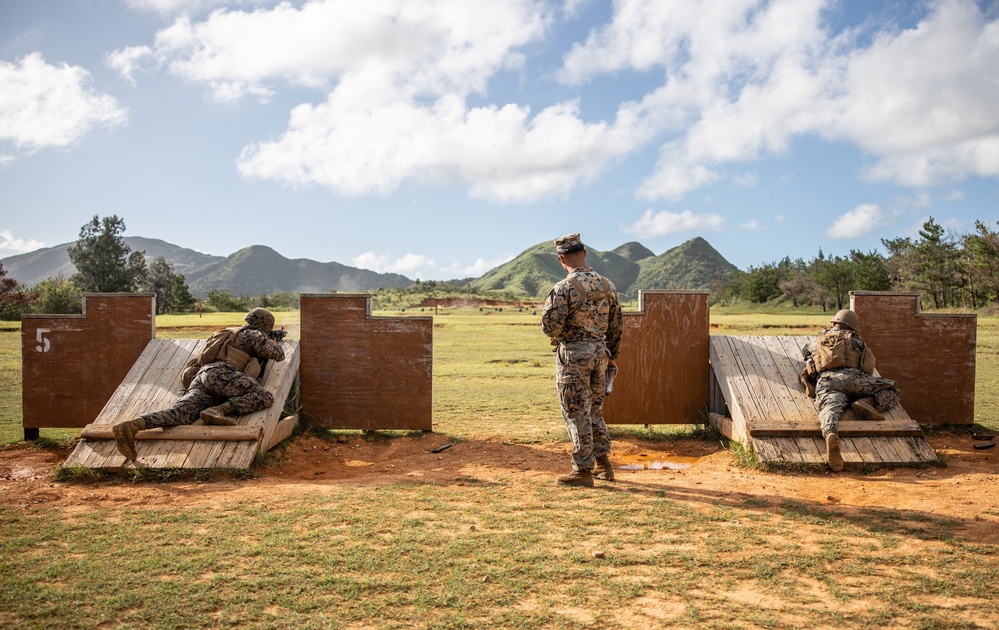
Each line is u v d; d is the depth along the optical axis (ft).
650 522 15.55
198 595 11.14
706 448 25.93
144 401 23.81
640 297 28.17
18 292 204.54
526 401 39.42
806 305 306.35
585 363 19.24
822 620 10.39
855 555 13.35
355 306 27.76
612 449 26.12
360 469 22.94
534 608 10.77
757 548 13.75
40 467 22.59
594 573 12.28
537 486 19.30
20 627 9.90
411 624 10.14
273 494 18.24
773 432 22.70
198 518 15.74
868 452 22.00
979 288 201.16
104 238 369.91
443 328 122.52
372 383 27.78
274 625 10.07
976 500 17.56
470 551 13.43
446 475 20.97
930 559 13.11
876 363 27.96
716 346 27.27
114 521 15.53
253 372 23.80
